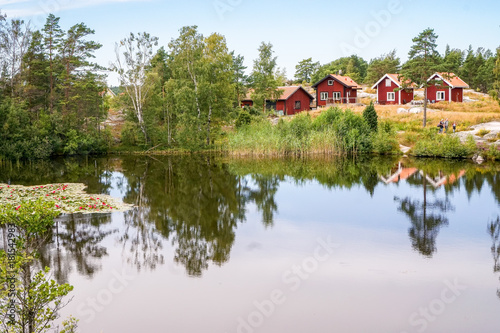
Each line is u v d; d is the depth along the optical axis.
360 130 41.66
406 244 13.18
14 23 43.00
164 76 60.91
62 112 46.53
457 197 20.14
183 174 29.39
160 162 37.97
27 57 44.28
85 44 46.59
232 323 8.45
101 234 14.48
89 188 23.69
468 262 11.60
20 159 41.91
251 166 33.38
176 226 15.58
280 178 26.89
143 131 48.12
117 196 21.23
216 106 47.25
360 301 9.34
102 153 47.44
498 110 49.62
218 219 16.58
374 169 30.11
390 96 60.25
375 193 21.42
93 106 47.59
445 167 30.05
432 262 11.61
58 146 44.41
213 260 11.95
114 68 46.44
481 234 14.16
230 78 47.94
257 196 21.19
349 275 10.76
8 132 40.97
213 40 45.97
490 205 18.34
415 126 42.56
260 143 40.69
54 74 46.78
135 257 12.20
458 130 39.59
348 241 13.59
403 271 10.99
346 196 20.81
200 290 9.98
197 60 45.81
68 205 18.34
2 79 43.44
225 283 10.35
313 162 35.31
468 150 33.97
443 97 57.44
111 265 11.56
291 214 17.30
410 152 37.66
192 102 45.69
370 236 14.09
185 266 11.48
